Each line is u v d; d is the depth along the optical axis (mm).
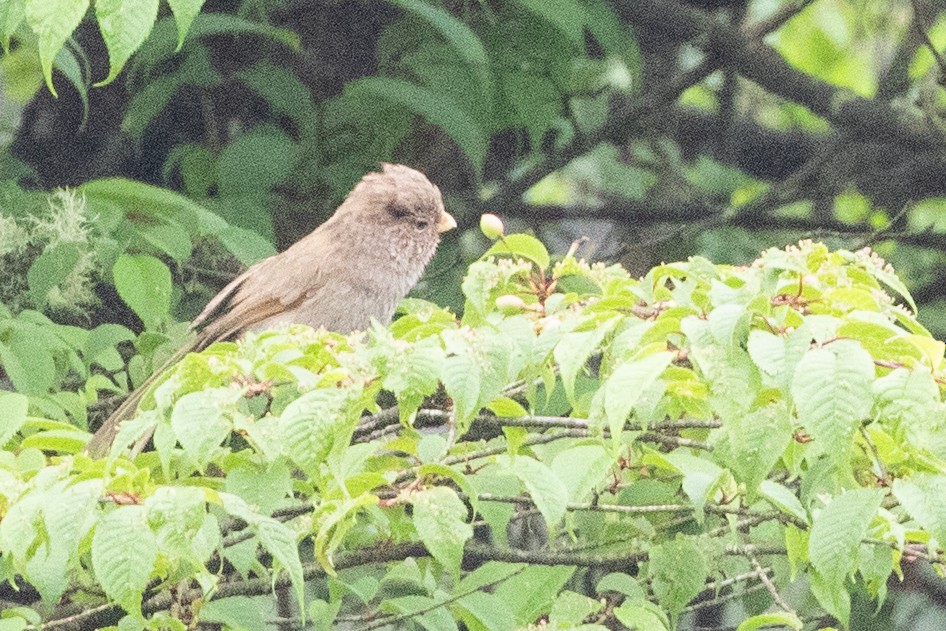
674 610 7789
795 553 7148
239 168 11820
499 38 12695
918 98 15352
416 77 13062
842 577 5977
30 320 9539
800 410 5652
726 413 5887
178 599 7391
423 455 7137
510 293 7188
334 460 6152
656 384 6254
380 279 11852
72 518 5637
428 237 12055
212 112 13523
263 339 6637
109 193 10258
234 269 12828
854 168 15508
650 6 13859
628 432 7020
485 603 8062
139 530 5586
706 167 17000
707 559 7988
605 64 14203
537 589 8391
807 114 18250
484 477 7809
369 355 6188
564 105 13836
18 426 6898
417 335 6523
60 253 9586
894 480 6035
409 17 12977
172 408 6332
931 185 15625
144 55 11984
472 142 11664
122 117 14211
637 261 14781
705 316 6273
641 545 8242
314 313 11633
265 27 11766
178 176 14359
